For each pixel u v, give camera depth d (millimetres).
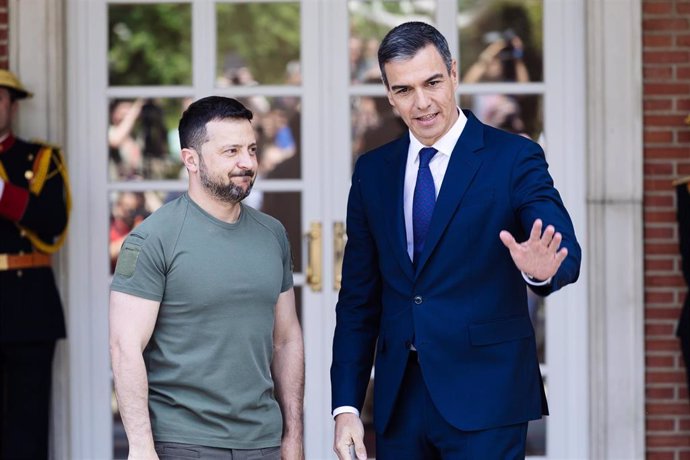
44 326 6684
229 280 4332
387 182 4617
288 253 4707
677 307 7172
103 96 7398
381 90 7449
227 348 4340
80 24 7383
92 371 7355
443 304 4410
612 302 7164
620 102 7152
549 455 7340
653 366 7195
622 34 7145
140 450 4230
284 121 7477
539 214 4113
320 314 7410
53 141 7117
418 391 4504
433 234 4379
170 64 7473
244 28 7473
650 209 7184
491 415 4336
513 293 4426
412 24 4355
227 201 4352
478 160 4395
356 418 4660
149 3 7441
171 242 4324
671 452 7195
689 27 7141
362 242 4770
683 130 7152
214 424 4336
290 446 4676
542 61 7398
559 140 7363
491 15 7418
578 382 7328
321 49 7465
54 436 7160
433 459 4574
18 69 7074
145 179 7473
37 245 6711
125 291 4289
